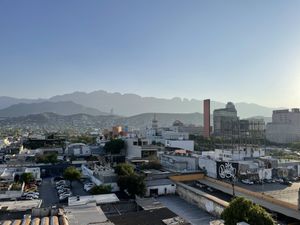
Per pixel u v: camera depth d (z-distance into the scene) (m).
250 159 71.50
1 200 49.09
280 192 51.97
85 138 152.00
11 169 73.25
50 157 86.12
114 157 94.75
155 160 74.62
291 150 123.94
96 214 30.20
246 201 27.94
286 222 38.22
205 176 63.00
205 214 40.22
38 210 25.67
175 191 53.38
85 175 70.19
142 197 48.53
